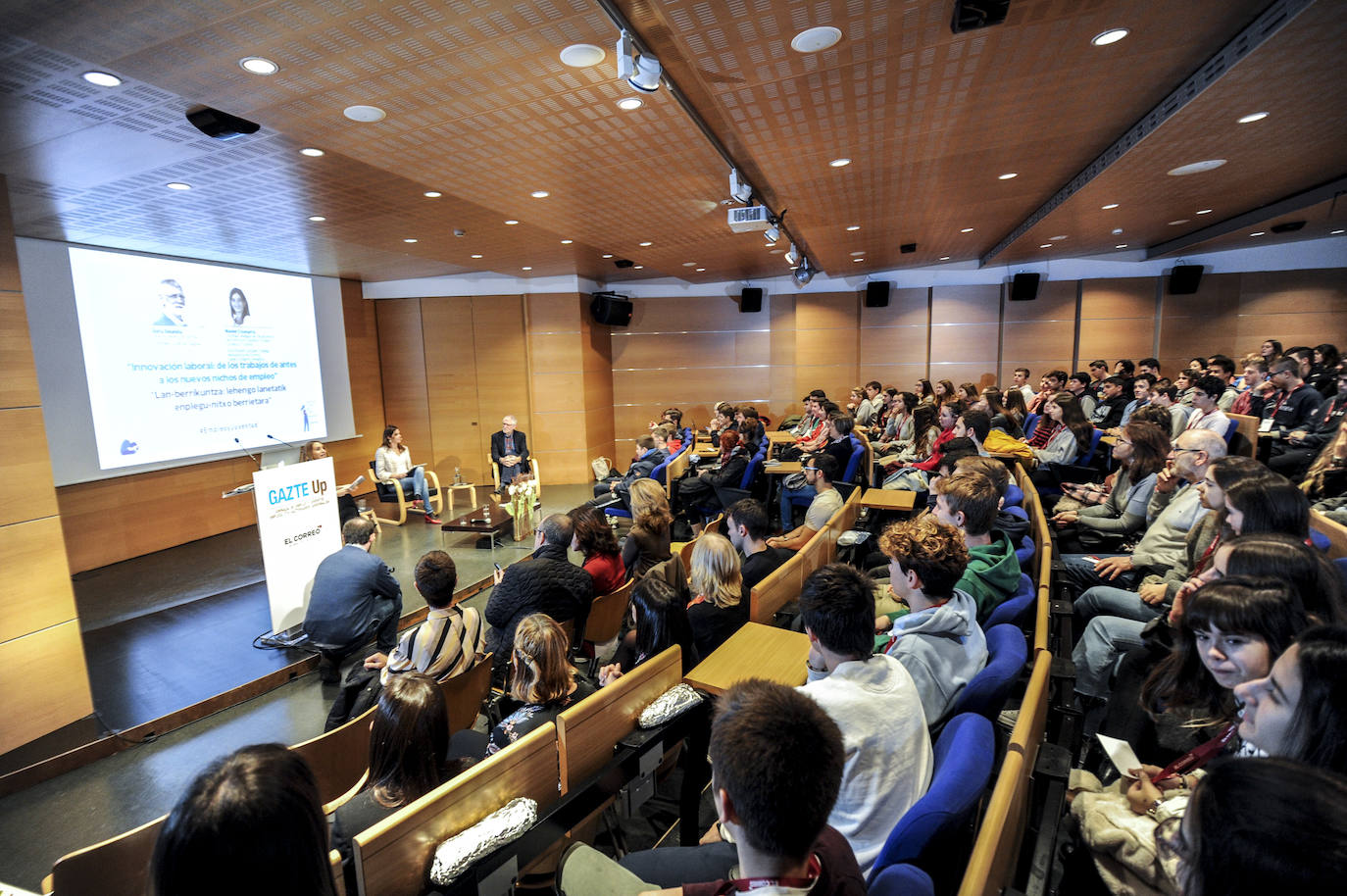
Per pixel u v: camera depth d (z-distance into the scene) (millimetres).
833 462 4324
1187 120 3514
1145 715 2223
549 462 9930
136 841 1731
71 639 3438
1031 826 1565
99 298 6234
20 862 2596
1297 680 996
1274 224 6816
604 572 3461
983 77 2994
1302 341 9016
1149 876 1300
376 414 9820
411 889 1366
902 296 10516
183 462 6984
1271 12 2555
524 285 9672
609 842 2289
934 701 1739
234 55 2434
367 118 3084
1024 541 3113
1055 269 9875
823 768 898
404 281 9672
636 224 5840
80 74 2574
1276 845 594
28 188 4215
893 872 1037
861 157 4164
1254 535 1615
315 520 4523
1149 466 3504
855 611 1466
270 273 8023
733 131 3602
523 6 2191
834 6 2291
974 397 7207
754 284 10898
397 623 4145
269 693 3863
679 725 1987
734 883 979
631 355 10984
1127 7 2441
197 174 4090
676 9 2287
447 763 1866
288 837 867
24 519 3291
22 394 3295
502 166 3910
